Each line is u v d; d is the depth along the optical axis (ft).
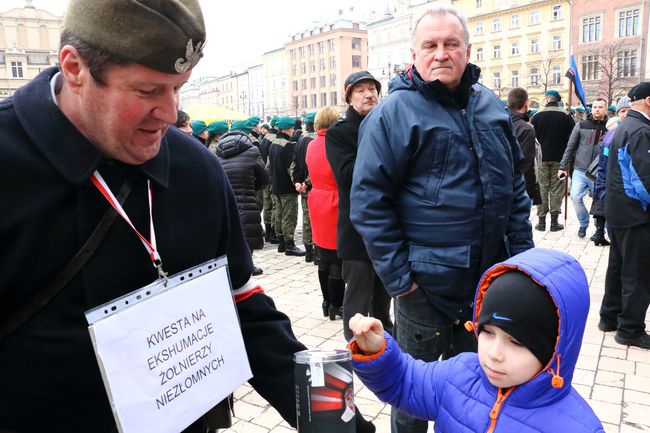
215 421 4.31
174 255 3.92
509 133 7.42
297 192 23.25
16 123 3.33
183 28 3.01
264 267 21.52
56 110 3.35
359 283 11.27
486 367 4.36
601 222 22.49
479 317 4.39
